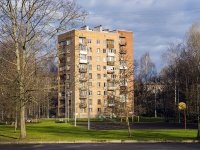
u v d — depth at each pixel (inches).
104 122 2461.9
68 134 1224.2
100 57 3531.0
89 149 757.9
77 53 1476.4
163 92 3262.8
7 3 968.3
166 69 3026.6
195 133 1304.1
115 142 975.0
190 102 1138.7
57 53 1030.4
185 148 794.8
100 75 3511.3
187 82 2214.6
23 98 969.5
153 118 3304.6
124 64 1222.9
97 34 3538.4
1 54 1061.1
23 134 1026.7
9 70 1030.4
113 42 3631.9
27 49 996.6
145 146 845.2
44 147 808.3
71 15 1018.7
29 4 978.7
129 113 1119.6
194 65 2142.0
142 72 3612.2
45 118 3344.0
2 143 919.7
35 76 1059.3
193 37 2266.2
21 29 983.0
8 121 2182.6
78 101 3388.3
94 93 3464.6
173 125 2076.8
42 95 2210.9
